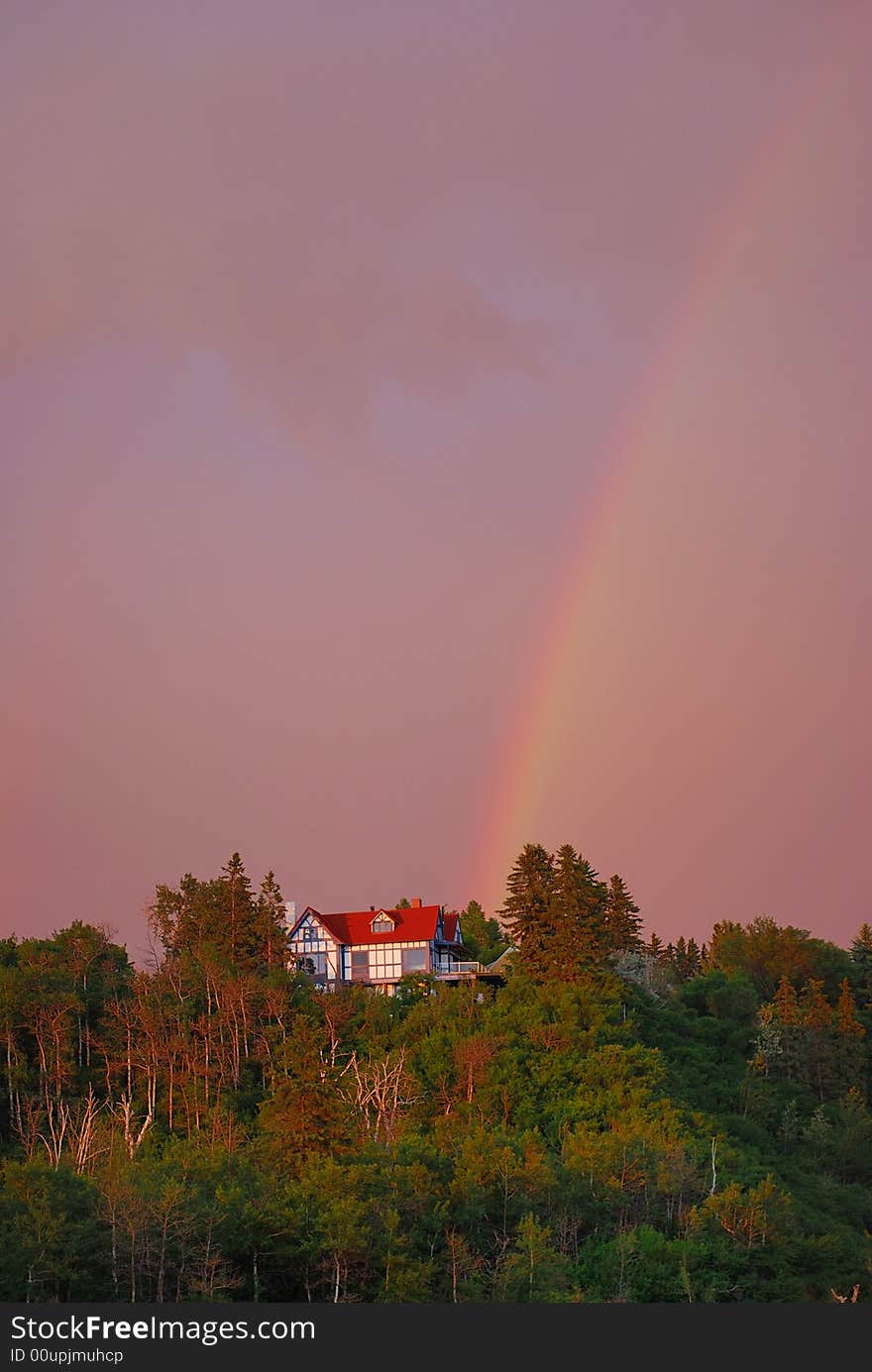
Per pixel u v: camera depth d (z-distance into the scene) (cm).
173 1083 11150
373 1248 7762
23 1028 11356
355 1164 8362
